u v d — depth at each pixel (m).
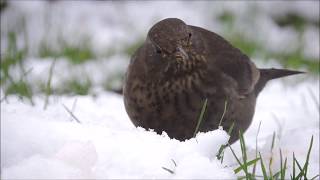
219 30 25.22
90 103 14.05
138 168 9.03
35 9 25.23
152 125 11.09
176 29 10.58
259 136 12.75
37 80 17.03
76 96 14.76
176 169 9.01
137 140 9.53
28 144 9.50
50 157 9.29
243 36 24.02
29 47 21.97
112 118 12.44
